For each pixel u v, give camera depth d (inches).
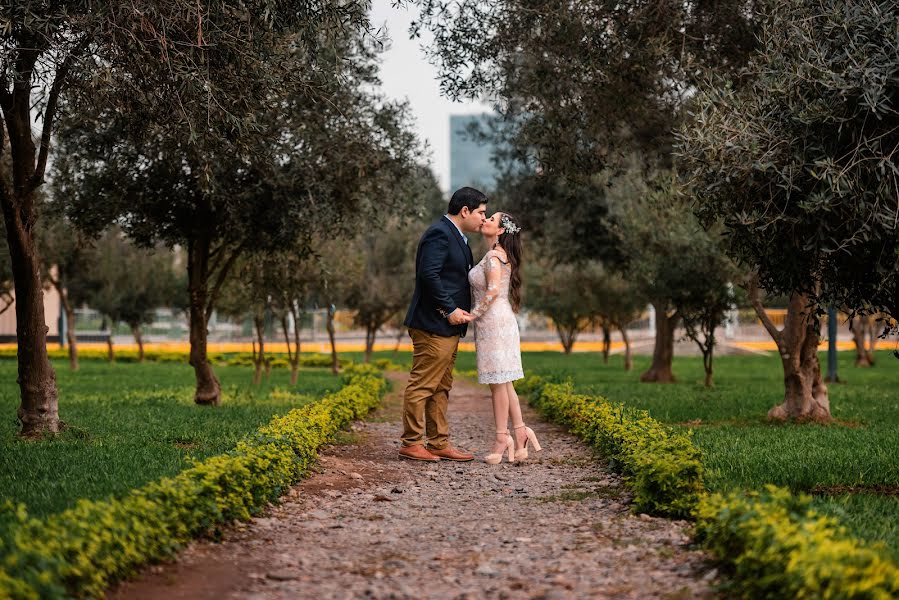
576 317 1769.2
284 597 169.6
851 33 236.2
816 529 161.5
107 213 540.4
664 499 242.4
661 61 439.2
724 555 181.6
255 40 314.0
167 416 509.0
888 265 235.1
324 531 231.0
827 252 236.2
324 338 2431.1
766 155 237.5
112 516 178.1
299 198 526.0
